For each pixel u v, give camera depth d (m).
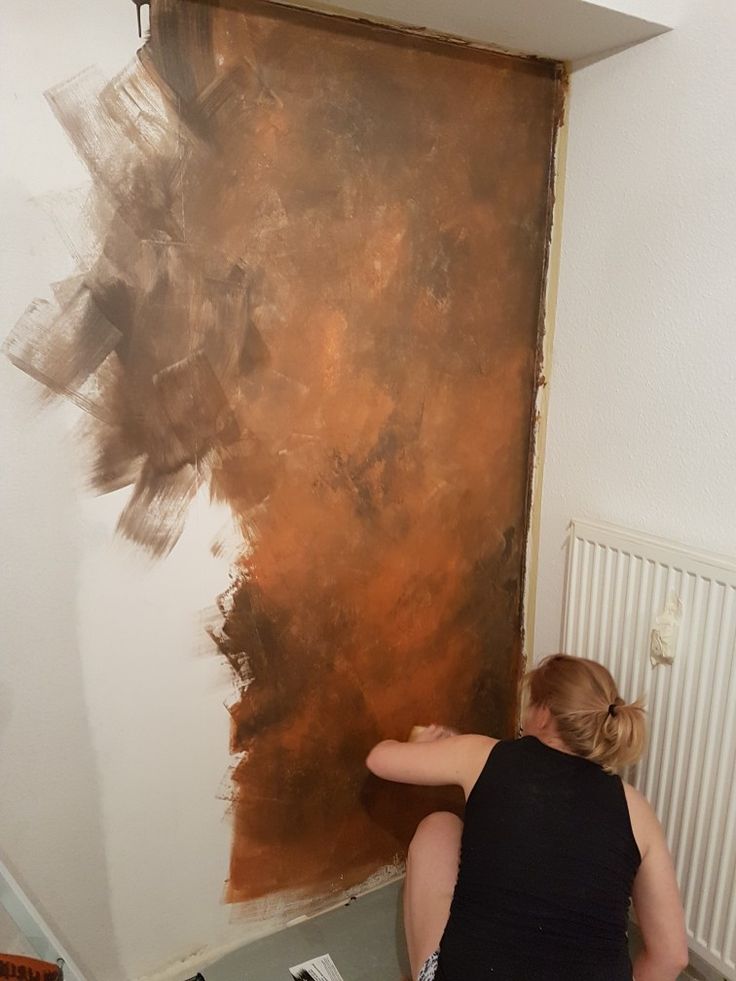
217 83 1.27
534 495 1.86
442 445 1.68
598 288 1.63
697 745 1.45
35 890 1.38
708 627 1.39
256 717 1.56
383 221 1.49
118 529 1.32
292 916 1.72
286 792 1.64
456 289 1.62
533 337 1.78
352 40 1.39
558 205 1.71
